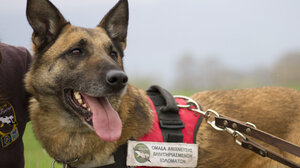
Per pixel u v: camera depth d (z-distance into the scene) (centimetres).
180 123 325
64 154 312
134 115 318
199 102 378
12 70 330
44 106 315
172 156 313
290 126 365
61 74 316
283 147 283
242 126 304
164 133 318
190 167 320
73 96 321
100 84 302
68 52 321
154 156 309
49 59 320
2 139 321
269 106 370
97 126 292
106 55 328
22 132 345
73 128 310
